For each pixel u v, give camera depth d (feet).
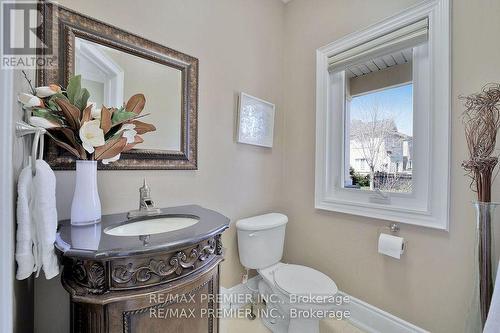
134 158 3.75
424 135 4.37
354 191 5.37
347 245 5.34
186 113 4.44
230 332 4.83
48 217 2.12
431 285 4.14
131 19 3.73
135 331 2.26
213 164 4.99
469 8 3.75
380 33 4.80
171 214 3.66
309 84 6.12
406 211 4.43
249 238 5.18
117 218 3.24
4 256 1.71
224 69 5.17
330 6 5.65
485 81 3.60
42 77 2.90
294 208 6.47
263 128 6.07
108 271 2.17
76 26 3.19
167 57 4.16
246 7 5.65
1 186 1.70
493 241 3.38
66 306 3.17
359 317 5.05
